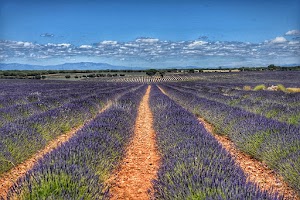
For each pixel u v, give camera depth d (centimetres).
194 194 346
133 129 1012
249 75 8488
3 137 671
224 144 889
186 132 694
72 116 1159
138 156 738
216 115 1198
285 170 540
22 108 1206
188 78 10138
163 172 445
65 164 418
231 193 325
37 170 396
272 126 775
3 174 594
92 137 625
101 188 407
